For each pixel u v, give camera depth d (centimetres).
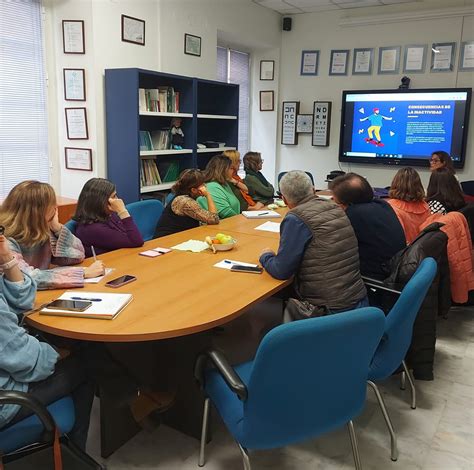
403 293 179
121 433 206
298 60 664
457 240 287
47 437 149
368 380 186
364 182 271
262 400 142
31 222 200
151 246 270
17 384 148
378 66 613
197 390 207
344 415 159
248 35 598
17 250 197
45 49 411
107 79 411
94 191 259
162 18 467
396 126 606
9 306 161
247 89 693
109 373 190
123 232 262
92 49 403
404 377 256
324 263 212
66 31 407
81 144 424
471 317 355
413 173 318
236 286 206
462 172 586
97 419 223
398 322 178
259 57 680
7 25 380
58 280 196
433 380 265
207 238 264
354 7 615
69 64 414
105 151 426
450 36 568
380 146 620
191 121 479
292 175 233
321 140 660
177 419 217
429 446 211
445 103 573
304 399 146
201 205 356
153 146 454
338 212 220
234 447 208
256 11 607
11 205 201
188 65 510
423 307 232
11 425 145
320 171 677
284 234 215
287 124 682
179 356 208
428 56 583
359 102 623
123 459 199
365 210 265
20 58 393
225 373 152
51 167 432
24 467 191
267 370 136
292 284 237
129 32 433
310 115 664
